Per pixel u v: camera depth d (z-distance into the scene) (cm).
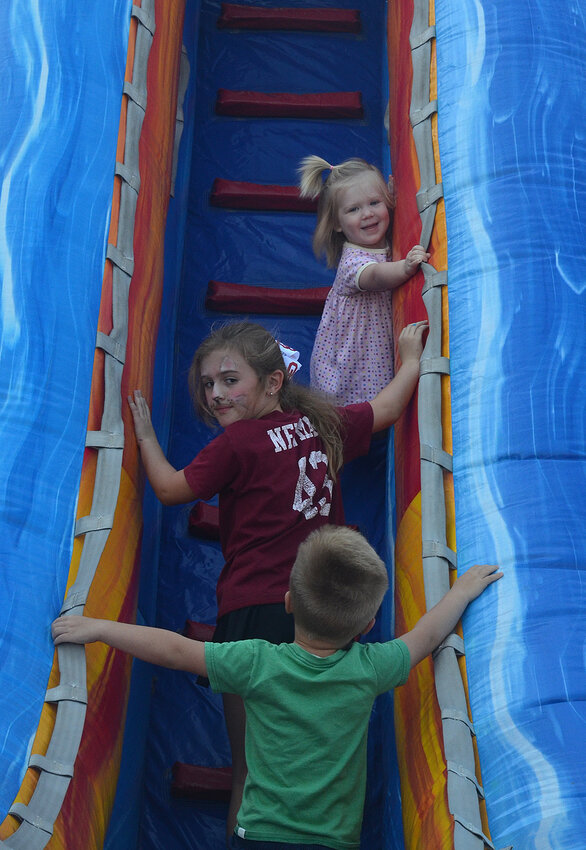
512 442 274
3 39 345
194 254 451
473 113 325
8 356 283
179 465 393
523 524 262
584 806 214
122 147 335
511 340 288
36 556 255
